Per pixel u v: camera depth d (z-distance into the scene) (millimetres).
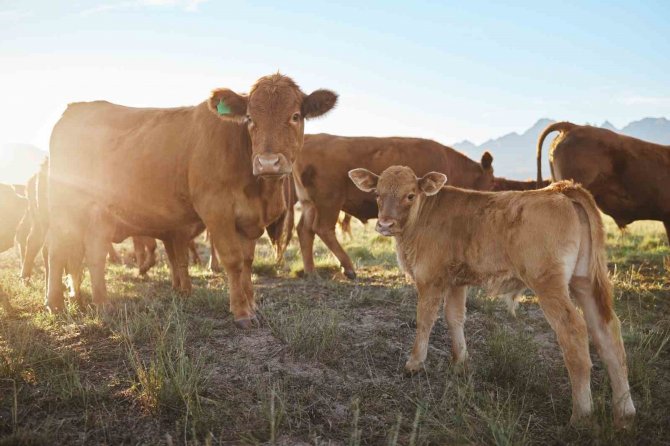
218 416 4168
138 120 6930
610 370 4402
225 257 6141
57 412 4180
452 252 5098
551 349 5945
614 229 17156
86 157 6980
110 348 5371
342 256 9711
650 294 7945
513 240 4637
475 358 5605
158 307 6762
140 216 6879
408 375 5152
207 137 6129
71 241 7070
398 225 5293
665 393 4992
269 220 6457
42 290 8320
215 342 5609
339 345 5602
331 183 9914
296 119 5906
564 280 4414
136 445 3844
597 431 4078
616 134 9914
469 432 4172
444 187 5375
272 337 5758
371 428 4223
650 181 9609
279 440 3998
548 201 4531
